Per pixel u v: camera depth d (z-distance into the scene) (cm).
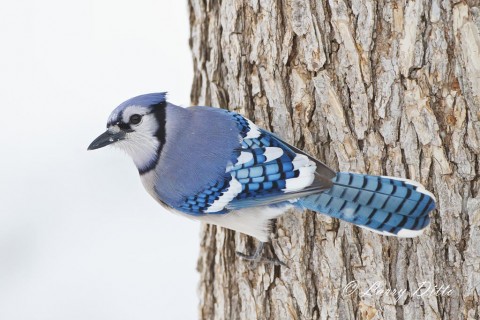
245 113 827
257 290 828
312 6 770
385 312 768
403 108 752
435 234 755
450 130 745
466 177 745
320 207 759
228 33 827
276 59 795
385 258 766
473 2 730
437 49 739
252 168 793
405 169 757
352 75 763
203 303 912
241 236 849
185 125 828
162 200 858
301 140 795
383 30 751
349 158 775
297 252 802
